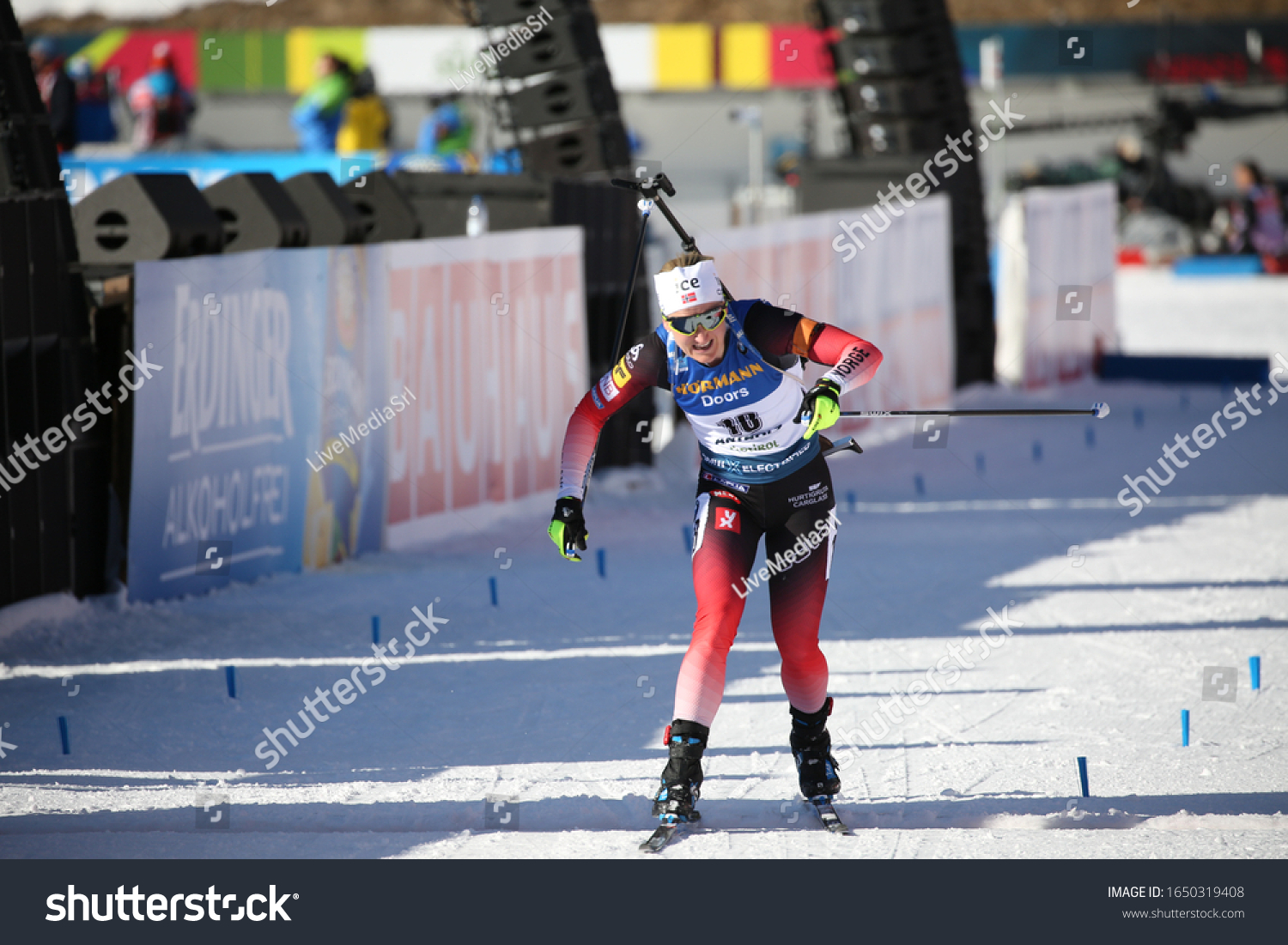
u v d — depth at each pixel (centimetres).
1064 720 1881
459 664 2180
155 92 8175
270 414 2791
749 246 4175
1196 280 10350
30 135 2383
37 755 1716
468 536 3350
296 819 1489
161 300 2514
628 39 11744
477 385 3431
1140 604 2605
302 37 11381
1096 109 11612
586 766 1678
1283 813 1496
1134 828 1466
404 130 11238
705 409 1440
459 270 3334
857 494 3947
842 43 6056
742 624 2494
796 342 1423
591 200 4025
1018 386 6041
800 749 1508
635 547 3228
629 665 2178
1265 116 10856
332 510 2977
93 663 2169
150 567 2539
